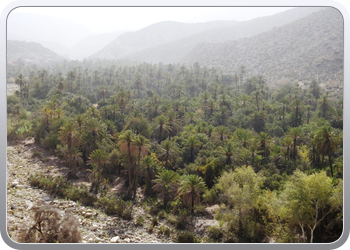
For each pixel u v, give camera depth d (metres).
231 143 36.22
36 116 51.22
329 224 17.20
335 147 33.28
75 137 37.22
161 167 34.72
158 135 50.38
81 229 19.61
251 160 35.44
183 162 39.62
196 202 26.06
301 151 39.97
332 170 28.55
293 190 18.05
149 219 24.42
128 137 32.53
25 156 38.34
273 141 42.91
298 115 59.69
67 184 30.11
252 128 55.41
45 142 42.22
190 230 22.22
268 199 21.81
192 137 40.59
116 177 36.28
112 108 57.50
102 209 25.39
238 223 20.78
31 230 14.80
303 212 17.17
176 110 64.56
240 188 21.95
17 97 61.72
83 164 38.34
